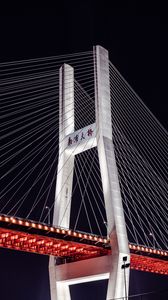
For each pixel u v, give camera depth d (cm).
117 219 5162
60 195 5712
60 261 5678
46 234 4725
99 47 5956
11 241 4803
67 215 5650
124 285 4953
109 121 5634
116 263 4978
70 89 6384
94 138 5653
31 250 5119
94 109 6012
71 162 5938
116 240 5062
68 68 6488
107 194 5266
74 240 4912
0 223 4372
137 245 5638
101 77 5788
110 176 5294
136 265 6469
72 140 5925
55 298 5478
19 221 4481
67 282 5525
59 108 6300
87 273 5256
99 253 5312
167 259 6191
